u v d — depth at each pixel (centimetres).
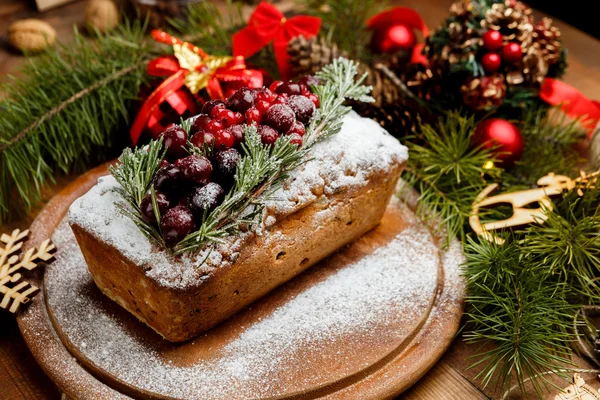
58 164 69
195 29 79
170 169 54
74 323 58
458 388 57
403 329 59
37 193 70
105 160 73
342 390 55
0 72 80
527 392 57
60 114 70
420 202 68
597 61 86
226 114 57
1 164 69
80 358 56
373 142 64
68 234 65
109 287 59
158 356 57
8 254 62
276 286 62
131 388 55
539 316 57
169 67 70
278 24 72
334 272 63
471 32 69
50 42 82
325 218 61
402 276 63
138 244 56
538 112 74
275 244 59
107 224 57
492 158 68
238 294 59
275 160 56
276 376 56
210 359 57
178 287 54
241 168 55
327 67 67
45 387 57
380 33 80
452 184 68
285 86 62
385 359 57
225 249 56
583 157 75
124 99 74
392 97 73
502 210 67
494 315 58
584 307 61
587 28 107
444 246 65
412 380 56
